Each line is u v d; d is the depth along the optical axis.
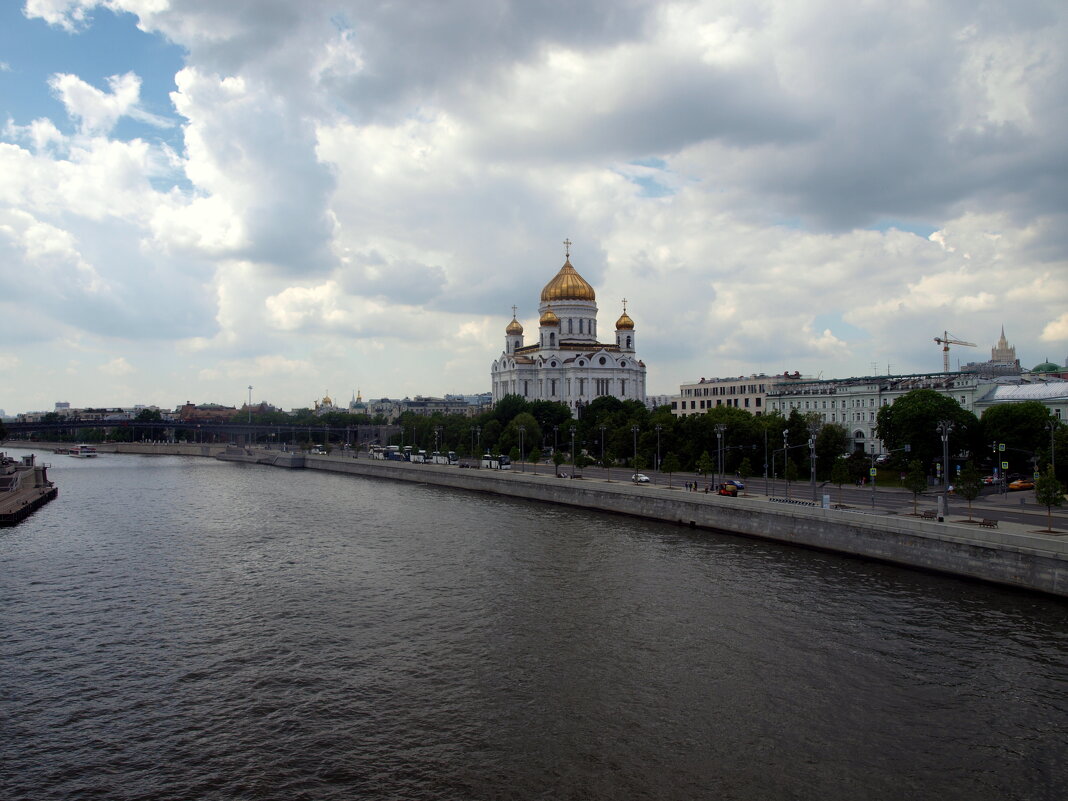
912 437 155.25
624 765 47.03
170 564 100.94
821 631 69.38
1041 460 132.88
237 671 62.50
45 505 164.12
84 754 49.50
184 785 45.84
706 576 89.62
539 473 189.75
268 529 129.25
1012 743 49.41
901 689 57.03
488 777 45.97
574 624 72.56
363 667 62.91
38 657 65.94
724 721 52.34
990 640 66.50
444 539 116.94
